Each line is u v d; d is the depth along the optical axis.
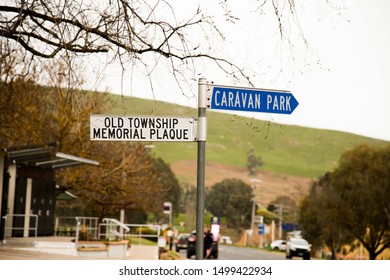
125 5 12.63
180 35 12.75
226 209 153.00
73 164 40.00
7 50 13.49
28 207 37.78
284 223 145.25
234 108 10.32
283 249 101.69
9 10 12.95
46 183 40.81
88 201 56.44
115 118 10.26
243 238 146.50
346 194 86.06
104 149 50.75
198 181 10.05
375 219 84.81
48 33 13.10
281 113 10.60
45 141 43.91
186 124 10.21
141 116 10.27
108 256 31.83
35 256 25.89
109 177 50.84
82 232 36.72
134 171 52.84
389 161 85.00
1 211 31.66
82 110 12.95
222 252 68.38
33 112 38.59
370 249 85.69
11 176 35.09
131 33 12.62
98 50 12.70
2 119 36.97
